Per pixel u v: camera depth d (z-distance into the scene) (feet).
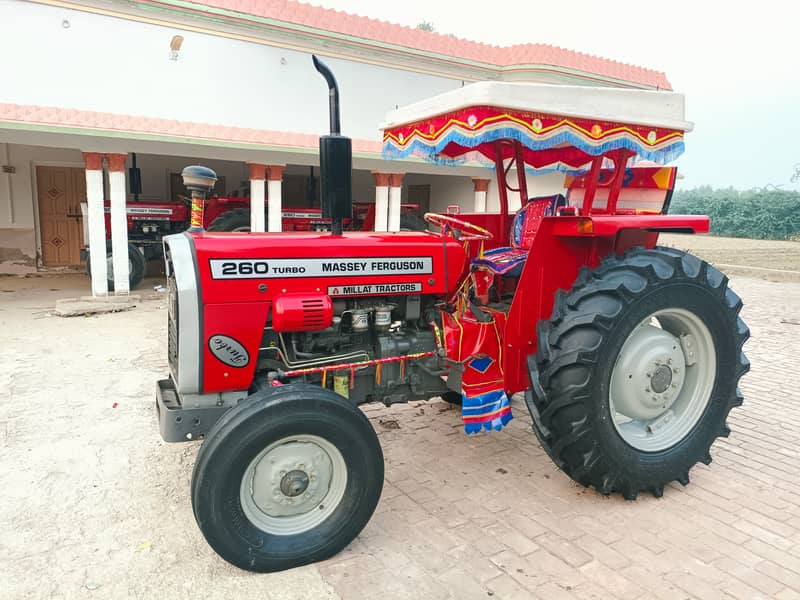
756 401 15.34
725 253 55.62
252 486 8.08
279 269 9.09
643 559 8.46
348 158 9.48
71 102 30.07
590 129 9.92
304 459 8.25
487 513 9.71
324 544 8.25
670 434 10.63
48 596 7.52
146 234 34.35
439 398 15.35
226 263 8.71
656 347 10.33
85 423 13.32
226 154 30.91
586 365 9.20
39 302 28.58
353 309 9.99
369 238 10.04
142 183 43.27
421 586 7.80
